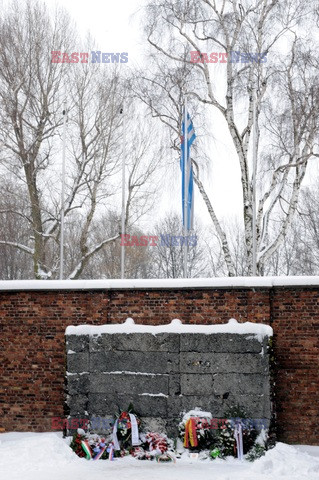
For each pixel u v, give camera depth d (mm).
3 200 30734
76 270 28281
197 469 12211
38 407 14906
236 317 14125
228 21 23672
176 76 24219
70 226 37219
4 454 12883
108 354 14102
